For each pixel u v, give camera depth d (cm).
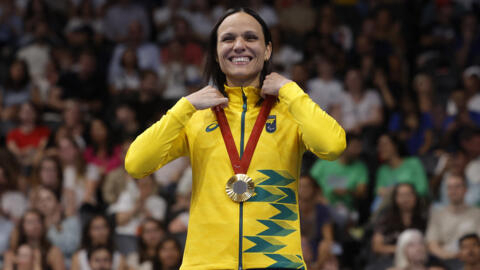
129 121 1753
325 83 1881
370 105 1847
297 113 556
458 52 2020
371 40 2061
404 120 1764
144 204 1438
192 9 2208
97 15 2270
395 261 1281
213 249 540
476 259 1242
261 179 550
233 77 596
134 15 2189
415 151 1688
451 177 1348
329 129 551
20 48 2108
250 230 538
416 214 1334
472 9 2150
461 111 1728
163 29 2208
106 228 1309
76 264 1293
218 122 573
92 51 2034
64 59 2072
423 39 2100
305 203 1363
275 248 536
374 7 2202
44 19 2178
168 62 1994
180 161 1530
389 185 1498
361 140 1598
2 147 1658
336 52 2030
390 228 1323
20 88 1931
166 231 1370
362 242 1369
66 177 1541
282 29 2130
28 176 1655
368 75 1950
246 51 583
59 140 1597
